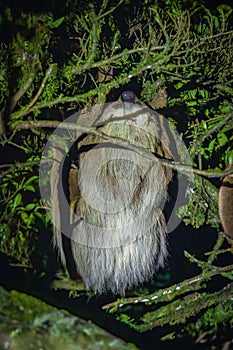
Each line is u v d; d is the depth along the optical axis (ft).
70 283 20.25
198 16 21.39
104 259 20.11
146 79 20.94
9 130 17.35
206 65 21.02
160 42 20.72
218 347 19.42
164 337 19.48
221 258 22.93
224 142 21.09
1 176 18.62
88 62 18.44
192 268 23.25
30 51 17.71
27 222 19.15
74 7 18.88
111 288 20.21
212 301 19.89
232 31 19.85
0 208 18.88
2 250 18.42
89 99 20.25
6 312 12.98
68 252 20.35
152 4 20.89
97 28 19.29
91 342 12.60
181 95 21.71
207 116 21.65
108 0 20.30
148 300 19.94
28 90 18.94
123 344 12.71
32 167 19.99
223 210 20.58
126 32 21.26
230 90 21.20
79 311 20.65
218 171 17.81
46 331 12.71
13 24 17.87
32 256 19.61
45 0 18.33
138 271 20.18
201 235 23.30
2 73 17.60
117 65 20.63
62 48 20.15
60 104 20.11
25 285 18.92
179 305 19.89
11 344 12.57
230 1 21.49
